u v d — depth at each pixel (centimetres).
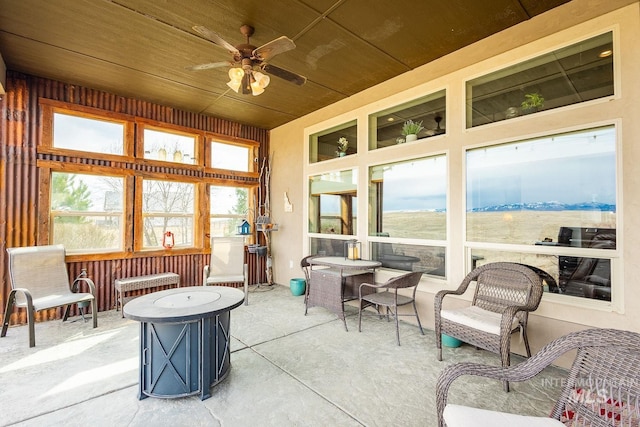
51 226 417
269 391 242
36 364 283
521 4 277
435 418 209
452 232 356
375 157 443
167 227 520
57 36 321
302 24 306
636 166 243
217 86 440
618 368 139
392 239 421
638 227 241
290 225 596
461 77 350
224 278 488
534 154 300
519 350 299
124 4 275
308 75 412
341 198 497
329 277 405
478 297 315
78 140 438
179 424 203
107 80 420
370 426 202
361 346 326
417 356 303
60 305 348
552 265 288
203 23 304
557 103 287
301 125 573
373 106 446
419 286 384
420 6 279
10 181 385
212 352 243
